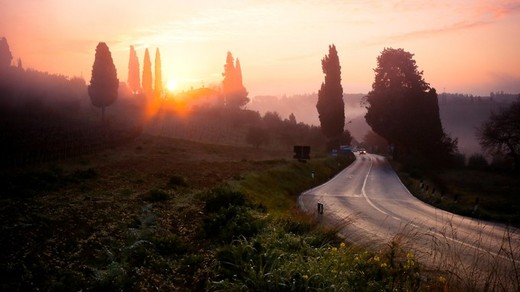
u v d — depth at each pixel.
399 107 62.28
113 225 11.52
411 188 32.50
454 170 53.00
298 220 11.87
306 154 47.75
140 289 7.45
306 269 6.98
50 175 19.08
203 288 7.71
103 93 70.44
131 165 30.75
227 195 14.64
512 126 51.00
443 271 7.70
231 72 135.75
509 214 21.36
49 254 8.72
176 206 15.05
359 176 46.22
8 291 6.73
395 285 6.27
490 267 9.33
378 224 16.22
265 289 6.71
